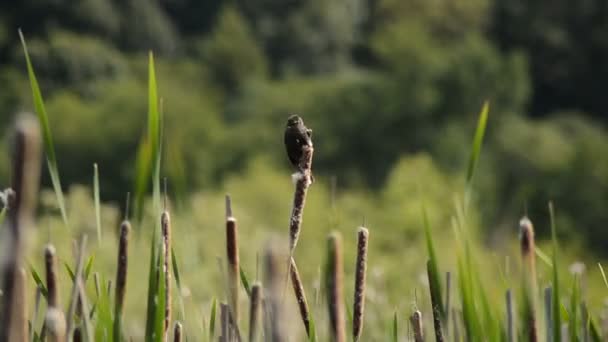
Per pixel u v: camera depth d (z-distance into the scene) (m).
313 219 27.72
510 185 67.06
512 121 70.25
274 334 0.89
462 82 69.25
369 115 69.31
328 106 70.38
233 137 67.38
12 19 74.06
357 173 68.88
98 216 1.65
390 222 35.38
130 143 62.44
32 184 0.81
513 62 70.31
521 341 1.60
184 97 68.38
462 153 67.12
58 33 72.38
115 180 62.19
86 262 1.79
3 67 70.12
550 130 71.19
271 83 83.44
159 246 1.52
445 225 38.22
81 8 76.75
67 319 1.42
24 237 0.81
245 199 41.34
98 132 62.69
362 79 72.94
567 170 65.38
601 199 65.81
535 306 1.54
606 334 1.77
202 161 64.06
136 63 75.12
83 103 67.88
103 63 71.44
